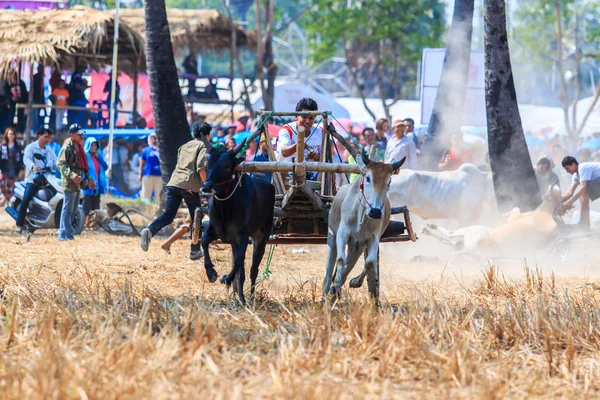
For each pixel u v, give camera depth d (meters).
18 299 17.23
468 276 25.47
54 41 47.94
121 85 69.38
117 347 13.48
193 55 65.31
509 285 22.27
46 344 13.45
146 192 51.66
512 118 31.42
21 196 35.78
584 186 30.23
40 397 11.19
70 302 17.09
